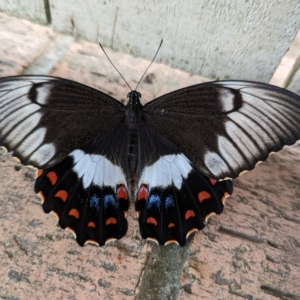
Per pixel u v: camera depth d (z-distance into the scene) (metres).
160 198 0.12
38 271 0.12
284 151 0.15
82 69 0.16
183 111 0.12
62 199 0.12
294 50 0.18
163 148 0.13
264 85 0.11
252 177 0.14
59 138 0.12
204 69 0.17
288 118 0.11
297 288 0.12
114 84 0.16
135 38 0.16
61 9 0.16
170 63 0.17
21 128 0.11
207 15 0.15
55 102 0.11
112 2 0.15
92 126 0.12
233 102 0.11
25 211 0.13
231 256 0.12
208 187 0.12
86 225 0.12
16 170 0.13
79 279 0.12
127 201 0.12
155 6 0.15
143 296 0.11
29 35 0.17
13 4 0.17
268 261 0.12
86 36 0.17
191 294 0.12
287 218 0.13
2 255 0.12
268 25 0.14
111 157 0.13
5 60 0.16
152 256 0.12
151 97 0.16
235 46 0.15
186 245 0.12
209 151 0.12
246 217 0.13
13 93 0.11
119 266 0.12
